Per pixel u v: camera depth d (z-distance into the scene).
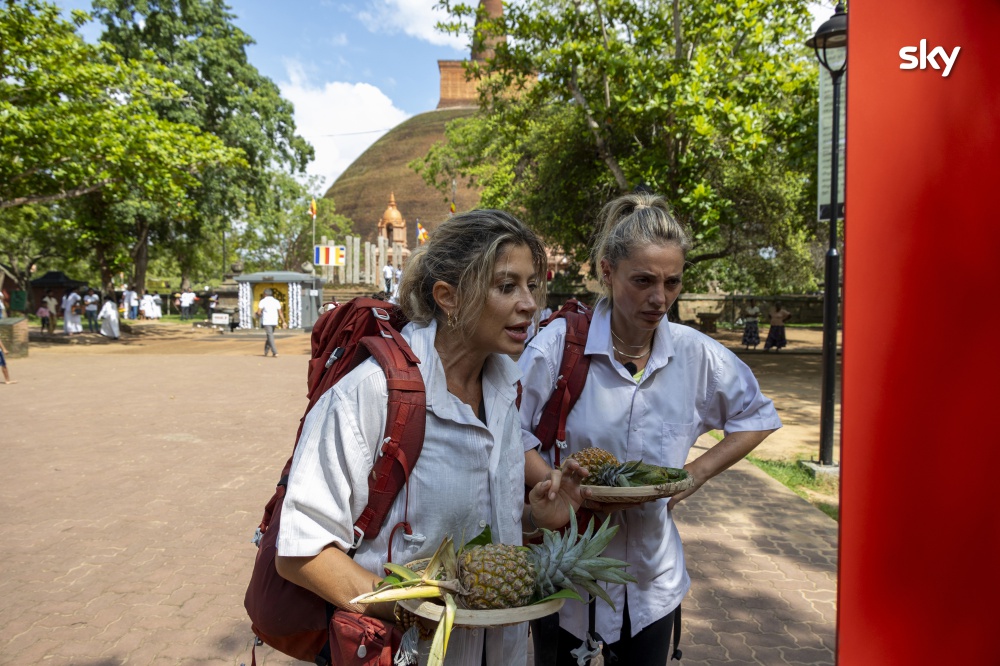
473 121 26.28
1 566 4.85
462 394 1.74
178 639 3.90
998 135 1.10
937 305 1.13
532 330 2.33
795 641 3.88
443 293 1.65
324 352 1.84
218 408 11.18
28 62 17.75
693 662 3.65
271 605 1.61
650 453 2.23
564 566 1.58
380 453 1.56
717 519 5.84
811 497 6.55
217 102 29.73
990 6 1.09
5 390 12.93
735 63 12.45
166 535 5.48
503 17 14.08
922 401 1.13
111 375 15.28
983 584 1.13
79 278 48.91
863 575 1.17
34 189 20.27
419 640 1.50
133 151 19.05
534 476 2.06
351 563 1.50
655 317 2.08
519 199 23.22
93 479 7.03
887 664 1.16
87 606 4.28
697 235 13.88
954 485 1.13
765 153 13.15
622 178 14.44
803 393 12.70
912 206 1.13
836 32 6.67
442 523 1.61
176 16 29.19
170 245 35.44
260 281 29.33
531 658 3.71
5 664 3.62
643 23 13.94
